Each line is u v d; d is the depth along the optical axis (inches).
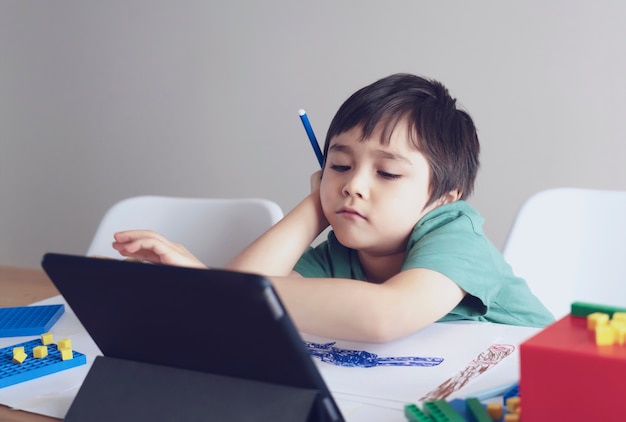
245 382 23.6
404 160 40.4
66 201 119.4
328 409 22.6
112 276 23.2
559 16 85.8
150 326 24.2
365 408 28.5
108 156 115.3
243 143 105.4
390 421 27.1
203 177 108.9
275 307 20.6
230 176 107.1
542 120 88.2
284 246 43.8
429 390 30.0
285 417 22.5
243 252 43.9
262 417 22.8
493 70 89.7
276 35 101.1
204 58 106.3
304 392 22.6
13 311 43.2
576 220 49.8
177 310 22.8
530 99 88.4
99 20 112.8
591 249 49.2
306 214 45.2
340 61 97.5
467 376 31.3
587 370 21.9
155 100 110.6
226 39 104.4
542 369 22.6
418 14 92.5
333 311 35.2
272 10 100.9
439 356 34.1
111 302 24.3
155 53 109.6
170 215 58.1
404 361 33.7
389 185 40.5
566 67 86.2
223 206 56.7
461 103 91.7
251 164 105.4
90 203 117.7
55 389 31.4
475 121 91.4
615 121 84.7
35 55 118.1
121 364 26.1
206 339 23.2
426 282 37.2
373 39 95.3
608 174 85.9
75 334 39.6
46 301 46.7
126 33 111.1
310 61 99.3
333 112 98.8
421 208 41.7
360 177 40.5
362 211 40.8
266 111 103.3
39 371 33.1
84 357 34.7
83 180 117.6
